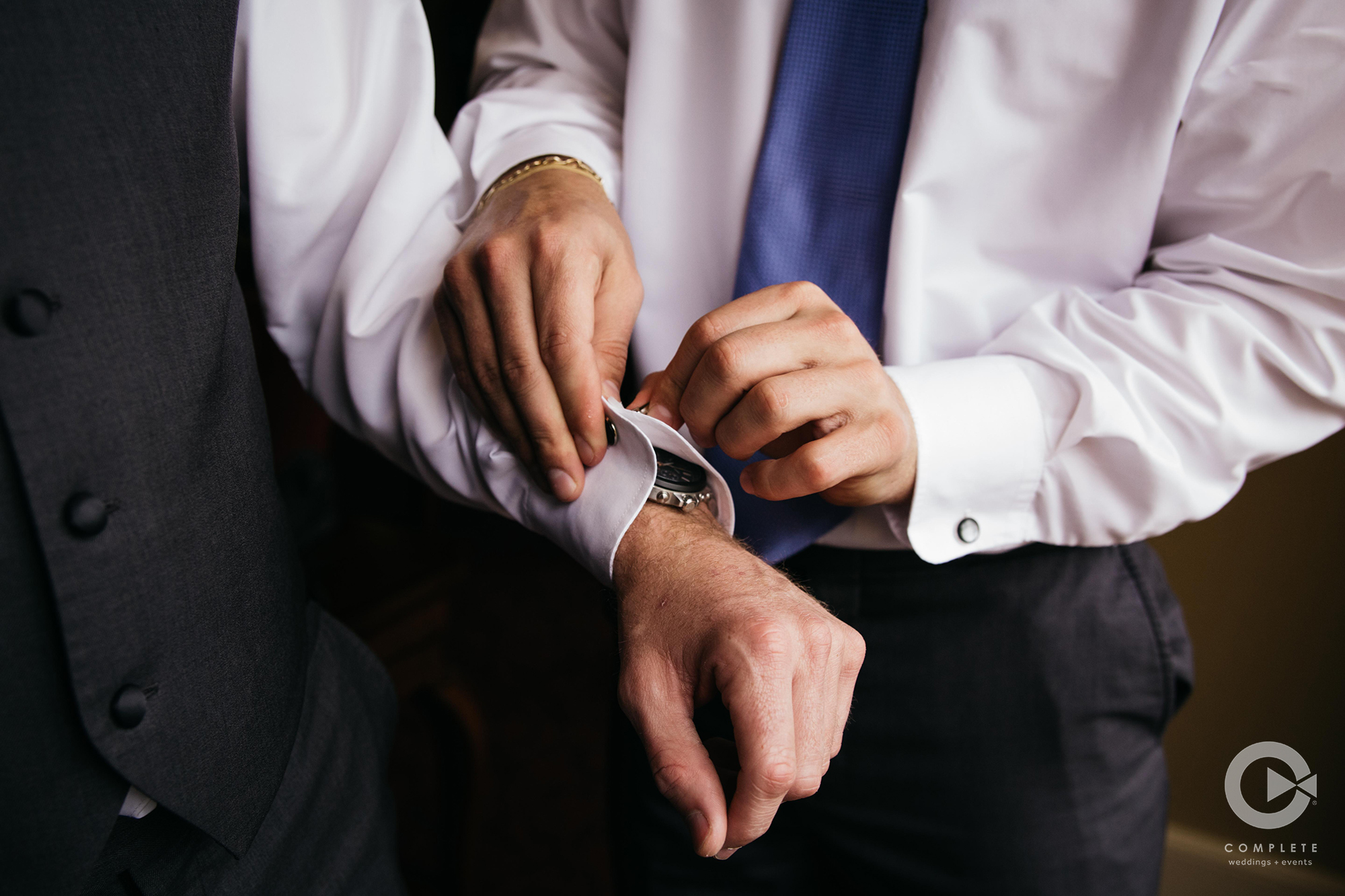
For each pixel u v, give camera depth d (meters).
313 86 0.69
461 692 1.38
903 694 0.81
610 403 0.60
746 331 0.58
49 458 0.42
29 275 0.41
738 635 0.48
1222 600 1.57
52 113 0.42
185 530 0.49
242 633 0.54
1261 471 1.48
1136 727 0.85
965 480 0.67
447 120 2.79
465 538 3.05
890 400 0.61
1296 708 1.55
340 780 0.66
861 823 0.87
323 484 1.27
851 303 0.75
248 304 1.16
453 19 2.70
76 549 0.43
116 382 0.45
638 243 0.83
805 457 0.56
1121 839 0.84
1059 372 0.68
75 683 0.44
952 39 0.67
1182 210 0.73
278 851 0.59
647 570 0.58
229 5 0.52
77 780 0.46
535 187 0.71
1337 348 0.65
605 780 2.03
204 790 0.50
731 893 0.95
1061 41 0.66
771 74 0.75
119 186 0.44
